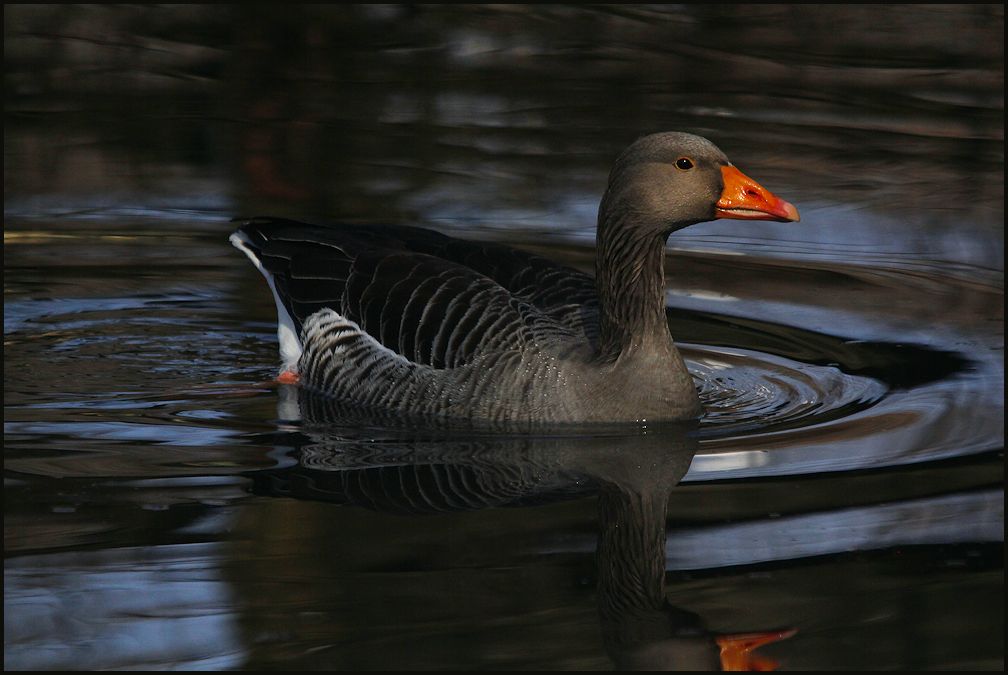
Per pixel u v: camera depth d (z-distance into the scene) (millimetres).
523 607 8898
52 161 19812
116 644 8461
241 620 8680
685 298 16234
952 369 13672
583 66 24016
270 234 14773
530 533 10031
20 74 23047
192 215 18375
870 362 14008
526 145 20594
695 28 25844
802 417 12562
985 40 24938
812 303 15930
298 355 14219
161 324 15508
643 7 26828
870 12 26203
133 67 23703
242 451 11750
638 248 12320
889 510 10312
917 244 17531
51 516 10242
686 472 11242
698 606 8984
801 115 21812
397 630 8586
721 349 14641
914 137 20969
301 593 9039
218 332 15375
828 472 11125
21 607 8906
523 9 26672
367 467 11383
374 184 19047
